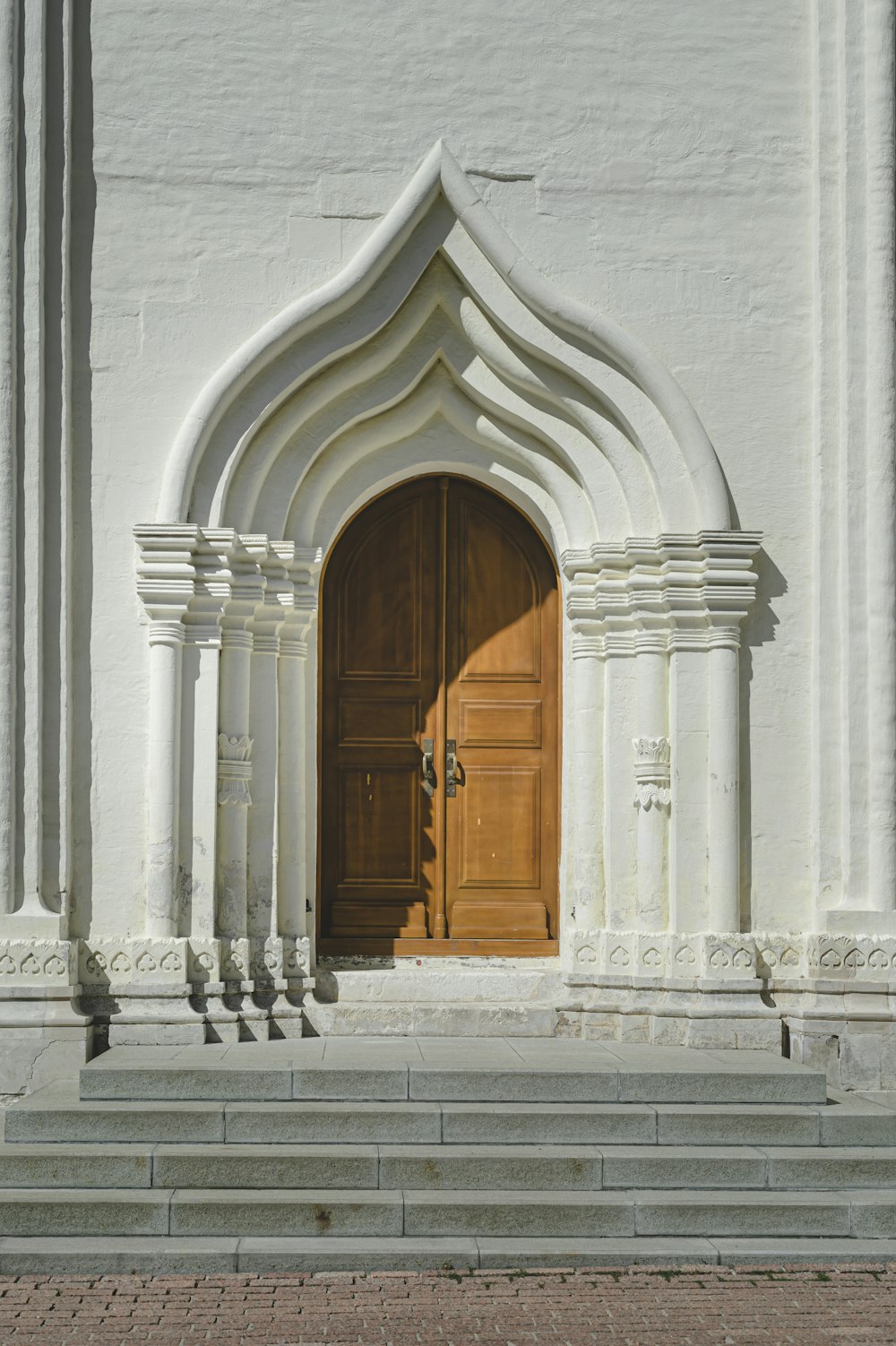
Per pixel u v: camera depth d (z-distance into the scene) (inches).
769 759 301.0
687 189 308.0
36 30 296.0
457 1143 243.6
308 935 306.8
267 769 300.7
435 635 329.4
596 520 307.1
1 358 288.5
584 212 306.5
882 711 295.7
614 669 305.6
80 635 294.4
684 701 299.7
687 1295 209.9
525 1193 233.1
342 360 303.3
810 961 293.6
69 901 289.6
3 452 288.0
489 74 307.6
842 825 297.1
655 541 299.6
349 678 327.9
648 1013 292.4
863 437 301.4
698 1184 236.7
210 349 299.7
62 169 297.6
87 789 292.4
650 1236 228.7
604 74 309.3
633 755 303.1
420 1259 219.5
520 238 305.0
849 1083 285.1
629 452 305.3
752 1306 206.4
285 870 302.5
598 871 305.3
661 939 295.9
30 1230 223.8
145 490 296.8
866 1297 210.1
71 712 292.5
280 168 303.1
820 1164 238.1
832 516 301.9
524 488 317.4
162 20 304.5
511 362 304.8
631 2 311.1
